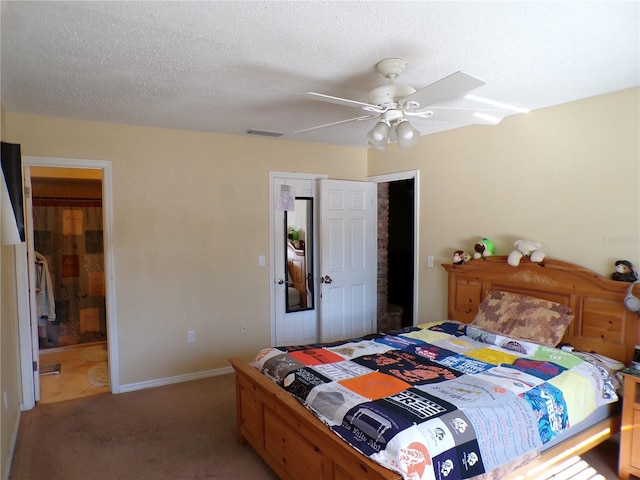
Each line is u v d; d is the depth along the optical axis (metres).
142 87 2.64
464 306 3.74
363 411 1.91
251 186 4.29
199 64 2.26
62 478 2.48
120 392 3.73
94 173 4.89
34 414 3.31
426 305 4.23
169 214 3.87
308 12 1.70
